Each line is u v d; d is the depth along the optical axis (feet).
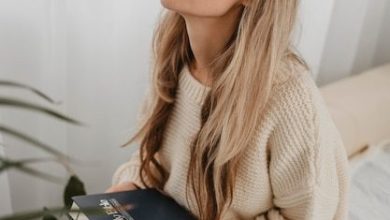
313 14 4.39
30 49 3.59
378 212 3.84
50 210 1.32
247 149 2.61
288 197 2.66
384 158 4.45
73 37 3.69
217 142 2.63
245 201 2.81
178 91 2.91
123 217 2.68
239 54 2.41
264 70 2.40
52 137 3.94
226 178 2.65
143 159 3.21
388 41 5.74
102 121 4.14
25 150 3.86
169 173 3.19
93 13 3.65
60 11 3.56
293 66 2.51
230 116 2.49
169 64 2.91
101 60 3.86
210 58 2.69
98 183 4.44
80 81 3.88
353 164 4.32
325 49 5.18
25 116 3.78
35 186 4.10
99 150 4.27
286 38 2.43
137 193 2.97
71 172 2.64
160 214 2.80
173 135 2.99
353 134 4.34
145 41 4.00
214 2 2.31
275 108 2.48
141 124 3.21
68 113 3.97
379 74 4.99
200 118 2.75
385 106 4.60
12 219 1.22
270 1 2.33
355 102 4.43
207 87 2.69
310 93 2.47
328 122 2.60
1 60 3.58
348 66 5.25
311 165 2.47
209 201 2.80
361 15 5.01
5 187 3.71
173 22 2.86
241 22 2.41
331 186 2.63
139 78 4.14
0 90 3.60
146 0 3.84
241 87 2.44
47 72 3.69
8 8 3.44
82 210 1.39
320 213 2.61
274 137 2.54
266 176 2.69
